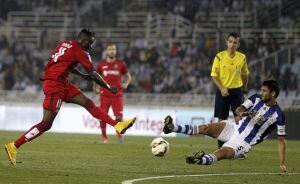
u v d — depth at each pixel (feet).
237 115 84.64
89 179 74.59
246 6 282.36
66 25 302.04
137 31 288.30
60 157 102.68
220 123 84.99
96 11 303.07
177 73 256.32
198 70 254.06
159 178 77.00
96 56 273.33
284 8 275.80
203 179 77.61
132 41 275.80
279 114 83.71
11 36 298.76
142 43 273.75
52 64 87.86
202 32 276.21
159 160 102.68
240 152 82.48
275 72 238.07
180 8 289.94
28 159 97.14
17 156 101.35
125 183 70.95
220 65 117.50
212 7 286.25
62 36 288.30
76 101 89.81
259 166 98.02
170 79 255.50
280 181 78.38
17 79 274.36
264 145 155.02
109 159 102.01
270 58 242.37
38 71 274.98
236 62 117.39
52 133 194.39
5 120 224.33
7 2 310.45
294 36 264.72
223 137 84.64
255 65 241.14
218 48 258.37
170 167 91.61
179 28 281.95
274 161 107.76
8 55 280.92
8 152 85.92
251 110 84.38
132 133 206.28
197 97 233.55
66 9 306.96
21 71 275.39
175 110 203.00
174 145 146.20
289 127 193.47
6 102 241.96
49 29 297.94
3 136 165.37
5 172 78.74
